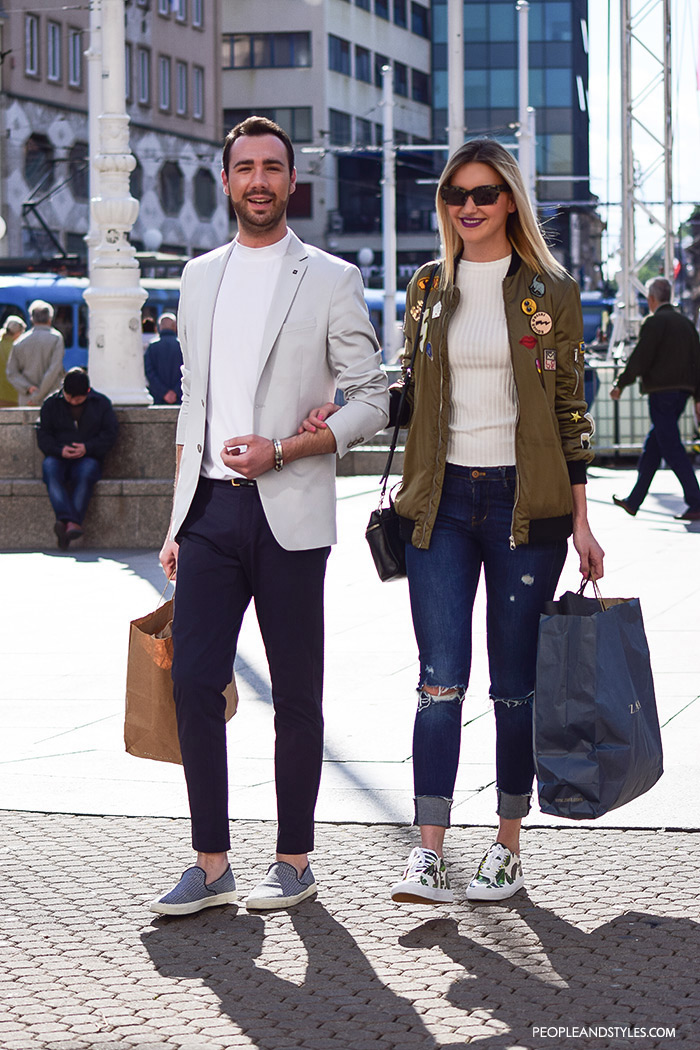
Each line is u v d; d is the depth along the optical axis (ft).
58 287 154.81
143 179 245.24
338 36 303.48
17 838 21.71
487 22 317.01
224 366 19.08
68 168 225.15
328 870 20.08
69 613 41.65
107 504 56.95
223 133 271.08
